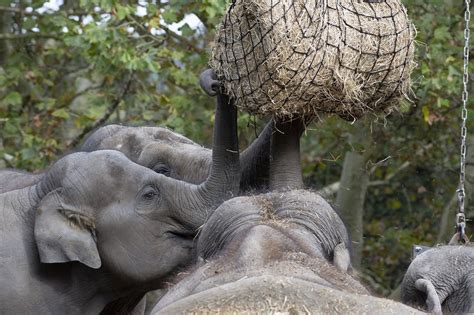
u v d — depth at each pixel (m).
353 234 21.56
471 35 20.83
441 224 22.08
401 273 24.50
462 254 9.30
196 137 21.62
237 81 9.81
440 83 20.06
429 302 8.28
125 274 12.46
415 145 21.86
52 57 24.64
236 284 6.56
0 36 22.72
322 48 9.52
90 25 21.22
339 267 8.06
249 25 9.61
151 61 21.11
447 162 22.61
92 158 12.72
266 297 6.48
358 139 20.97
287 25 9.45
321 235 8.27
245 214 8.28
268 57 9.50
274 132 10.05
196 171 12.91
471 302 9.00
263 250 7.48
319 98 9.72
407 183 24.16
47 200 12.61
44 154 22.16
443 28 20.39
